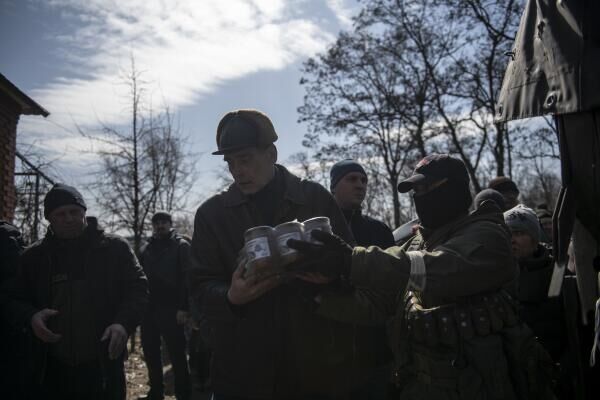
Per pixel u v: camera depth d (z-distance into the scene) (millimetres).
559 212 1646
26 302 3385
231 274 2215
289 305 2113
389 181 23328
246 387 2098
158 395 5801
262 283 1777
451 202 1957
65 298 3365
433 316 1803
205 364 6301
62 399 3328
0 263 3648
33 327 3125
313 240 1751
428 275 1677
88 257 3463
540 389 1813
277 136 2240
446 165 1975
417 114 21016
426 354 1821
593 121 1558
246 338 2113
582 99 1497
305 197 2262
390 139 23234
